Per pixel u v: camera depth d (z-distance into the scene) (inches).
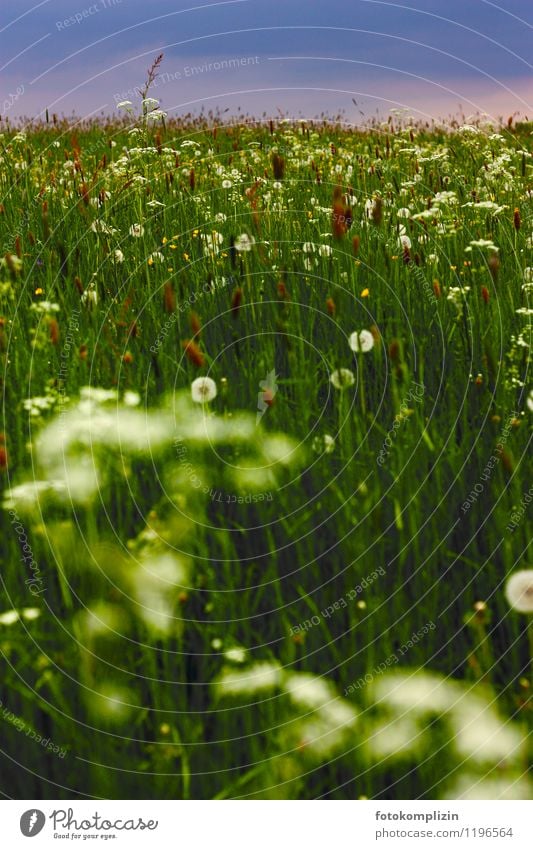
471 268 169.0
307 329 140.1
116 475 96.6
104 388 118.0
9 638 76.3
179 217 200.2
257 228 174.2
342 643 79.4
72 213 194.1
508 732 68.7
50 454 92.5
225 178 242.1
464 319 142.0
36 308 128.0
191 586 82.9
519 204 225.5
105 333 130.9
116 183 219.0
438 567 89.1
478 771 67.4
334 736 67.3
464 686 72.8
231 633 79.2
